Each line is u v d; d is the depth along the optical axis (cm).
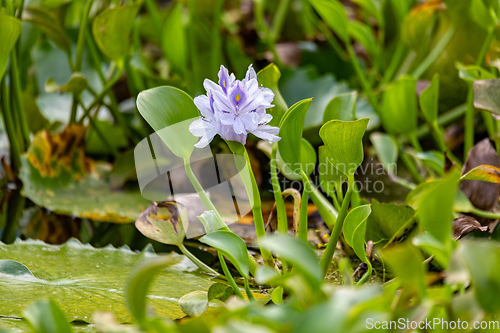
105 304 181
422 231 186
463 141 270
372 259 191
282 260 182
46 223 210
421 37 235
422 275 163
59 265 191
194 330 163
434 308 168
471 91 215
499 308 161
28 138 246
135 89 260
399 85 209
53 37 249
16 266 188
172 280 188
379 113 234
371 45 249
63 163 238
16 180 238
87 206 214
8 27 201
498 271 161
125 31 217
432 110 208
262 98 176
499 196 195
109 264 192
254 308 163
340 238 194
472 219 190
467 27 273
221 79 176
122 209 214
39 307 164
